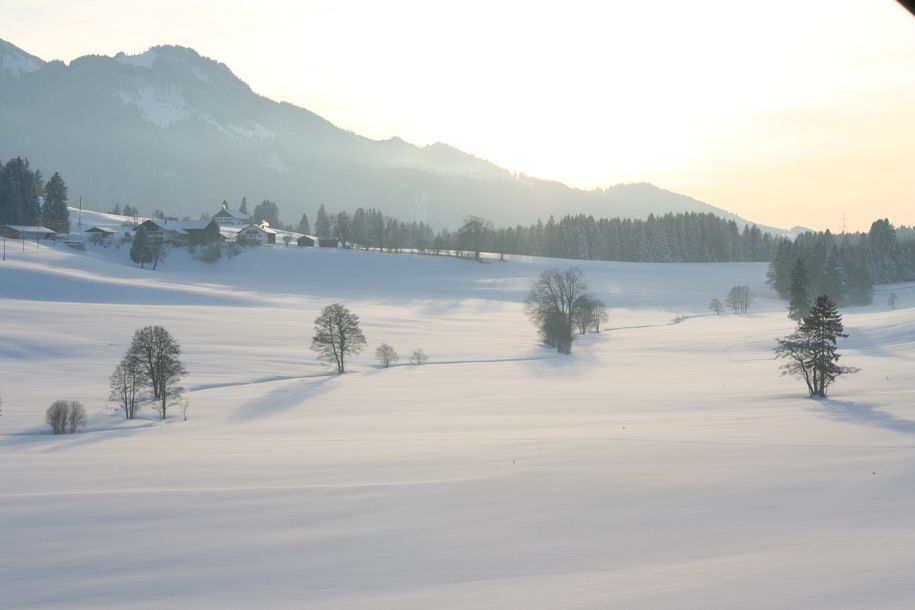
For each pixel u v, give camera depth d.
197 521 38.59
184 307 144.88
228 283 199.50
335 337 101.06
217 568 31.67
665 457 52.28
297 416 74.19
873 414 68.00
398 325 139.25
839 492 42.53
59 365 93.81
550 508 40.41
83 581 30.34
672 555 32.28
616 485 45.03
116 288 165.25
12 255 189.50
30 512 40.22
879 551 30.58
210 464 52.34
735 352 118.25
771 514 38.56
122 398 77.69
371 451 56.31
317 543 34.97
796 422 65.38
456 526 37.50
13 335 106.06
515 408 77.44
